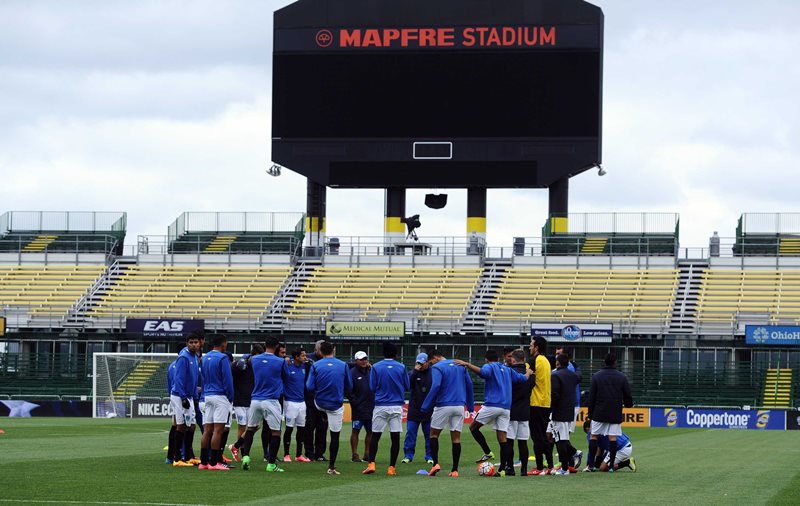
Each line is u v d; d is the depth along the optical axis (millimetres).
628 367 60750
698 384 59219
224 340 23578
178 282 68188
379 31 61250
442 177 61375
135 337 63469
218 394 23234
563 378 24047
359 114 61469
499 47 60531
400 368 23453
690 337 60250
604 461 25547
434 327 63750
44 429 40219
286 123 61875
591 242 66438
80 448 29703
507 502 17938
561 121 60219
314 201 68250
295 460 26969
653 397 58219
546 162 60406
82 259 70125
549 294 64750
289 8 61844
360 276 67250
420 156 61219
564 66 60125
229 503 17344
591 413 24375
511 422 23578
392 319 64562
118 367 54281
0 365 63562
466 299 64938
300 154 61812
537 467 23859
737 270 64938
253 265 68812
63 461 24875
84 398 59031
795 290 63125
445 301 65000
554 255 66562
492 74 60625
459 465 26328
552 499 18484
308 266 68250
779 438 41750
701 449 34125
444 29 60875
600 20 59781
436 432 23109
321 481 21219
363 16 61406
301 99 61781
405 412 53906
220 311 65625
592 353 60969
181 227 70562
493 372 23031
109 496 18031
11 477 20922
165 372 54531
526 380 23594
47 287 68000
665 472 24609
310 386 23234
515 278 65875
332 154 61656
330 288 66812
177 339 63594
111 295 67375
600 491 19953
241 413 25375
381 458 28266
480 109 60812
